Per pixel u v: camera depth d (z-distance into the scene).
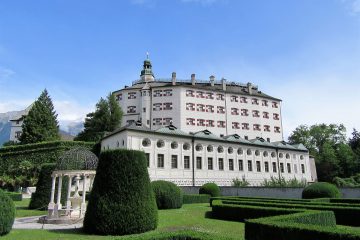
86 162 20.59
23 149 56.22
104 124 67.50
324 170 77.69
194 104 73.06
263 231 11.28
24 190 45.62
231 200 26.80
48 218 18.97
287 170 64.69
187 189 42.56
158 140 49.62
